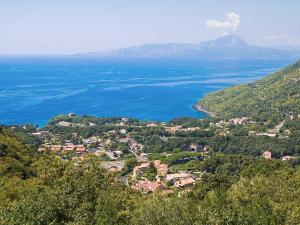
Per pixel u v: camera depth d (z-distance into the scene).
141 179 148.00
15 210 44.31
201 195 84.06
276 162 138.00
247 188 69.38
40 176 56.03
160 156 190.38
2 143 99.88
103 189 53.59
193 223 48.16
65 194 48.66
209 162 161.25
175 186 135.25
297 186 76.44
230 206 53.97
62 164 56.47
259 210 54.03
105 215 45.91
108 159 189.75
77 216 45.59
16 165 85.81
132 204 53.97
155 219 48.28
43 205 45.72
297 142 198.50
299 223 54.59
